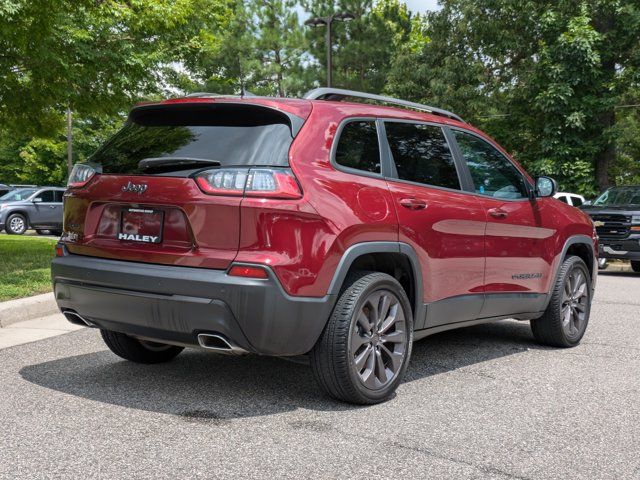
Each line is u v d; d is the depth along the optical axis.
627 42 21.58
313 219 3.97
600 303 9.34
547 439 3.78
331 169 4.23
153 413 4.07
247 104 4.18
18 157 48.31
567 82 21.52
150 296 4.00
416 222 4.63
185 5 13.93
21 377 4.84
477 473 3.27
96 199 4.38
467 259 5.13
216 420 3.97
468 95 25.03
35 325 6.78
